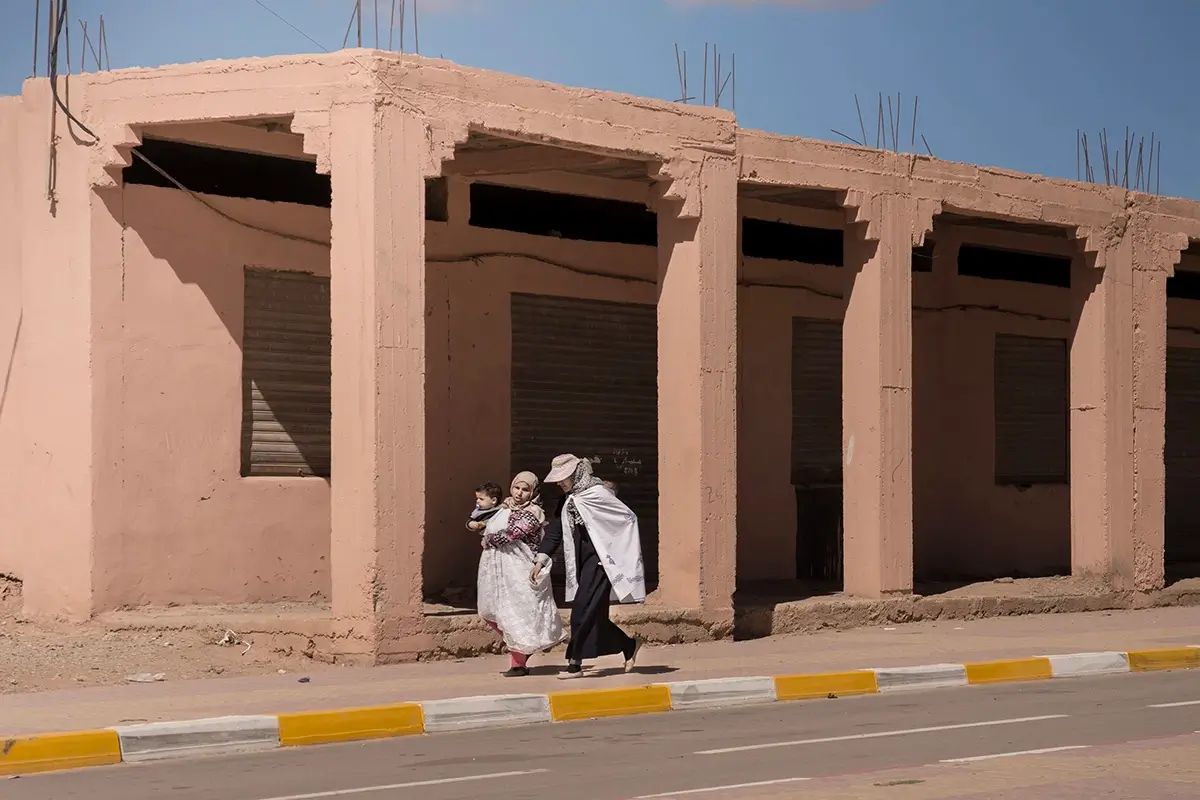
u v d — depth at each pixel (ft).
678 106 51.70
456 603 54.70
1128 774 27.20
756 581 65.98
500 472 58.23
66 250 48.60
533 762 29.78
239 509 51.29
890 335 58.03
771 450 66.69
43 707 35.94
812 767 28.53
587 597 41.32
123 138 47.55
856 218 57.26
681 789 26.21
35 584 49.01
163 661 43.52
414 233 45.09
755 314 66.23
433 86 45.65
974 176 61.16
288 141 52.44
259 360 52.19
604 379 61.57
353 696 37.60
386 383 44.21
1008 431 75.46
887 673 42.39
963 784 26.27
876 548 57.72
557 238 60.03
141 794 26.73
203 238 50.75
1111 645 50.44
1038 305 76.43
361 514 44.06
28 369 49.37
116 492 48.62
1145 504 67.56
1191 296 84.53
